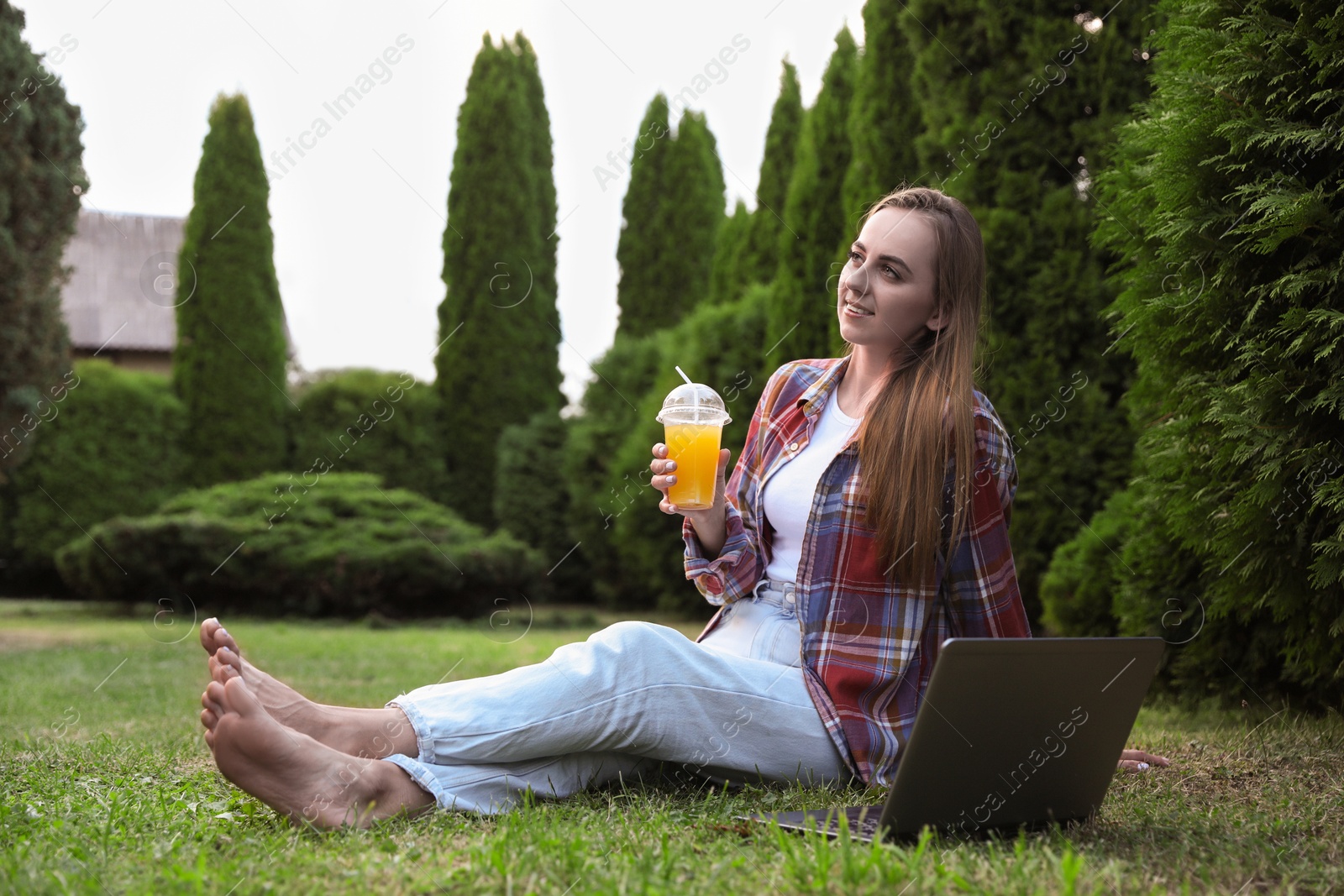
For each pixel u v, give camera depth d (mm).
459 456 13016
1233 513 2861
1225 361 2932
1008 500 2123
